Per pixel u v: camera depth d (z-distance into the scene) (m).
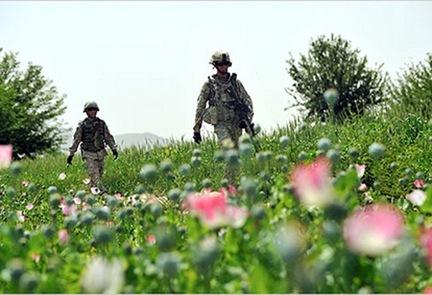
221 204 3.04
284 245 2.45
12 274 2.71
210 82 9.38
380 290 2.50
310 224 3.13
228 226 3.09
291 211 3.26
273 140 13.29
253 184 3.58
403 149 11.44
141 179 15.18
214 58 9.38
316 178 2.70
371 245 2.40
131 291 2.71
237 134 9.34
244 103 9.35
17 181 11.09
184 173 4.90
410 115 15.32
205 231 3.09
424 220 3.72
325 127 14.32
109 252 3.56
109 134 13.48
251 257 2.87
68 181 15.48
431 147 11.28
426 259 2.75
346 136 13.15
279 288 2.39
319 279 2.42
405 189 7.93
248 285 2.64
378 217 2.43
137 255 3.22
